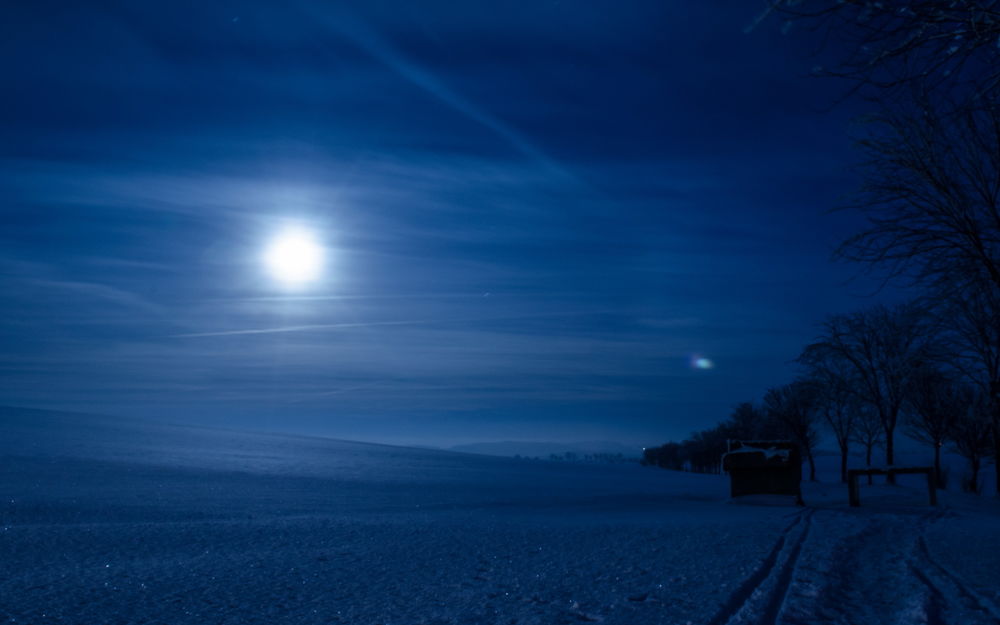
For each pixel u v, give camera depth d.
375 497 28.12
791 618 7.01
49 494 23.80
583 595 8.34
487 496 30.11
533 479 44.25
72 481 28.97
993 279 12.07
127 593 8.80
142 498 23.89
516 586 9.04
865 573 9.67
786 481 26.50
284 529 15.85
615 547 12.57
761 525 16.28
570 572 10.01
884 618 7.06
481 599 8.28
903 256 12.34
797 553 11.34
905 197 12.34
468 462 61.59
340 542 13.72
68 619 7.48
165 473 34.22
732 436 73.50
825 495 33.00
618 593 8.38
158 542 13.64
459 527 16.36
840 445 49.56
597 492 33.81
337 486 32.53
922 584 8.59
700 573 9.55
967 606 7.39
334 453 59.66
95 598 8.50
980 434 34.66
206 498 24.98
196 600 8.41
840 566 10.07
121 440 54.41
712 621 6.90
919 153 11.92
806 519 18.38
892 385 35.69
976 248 12.02
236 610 7.90
